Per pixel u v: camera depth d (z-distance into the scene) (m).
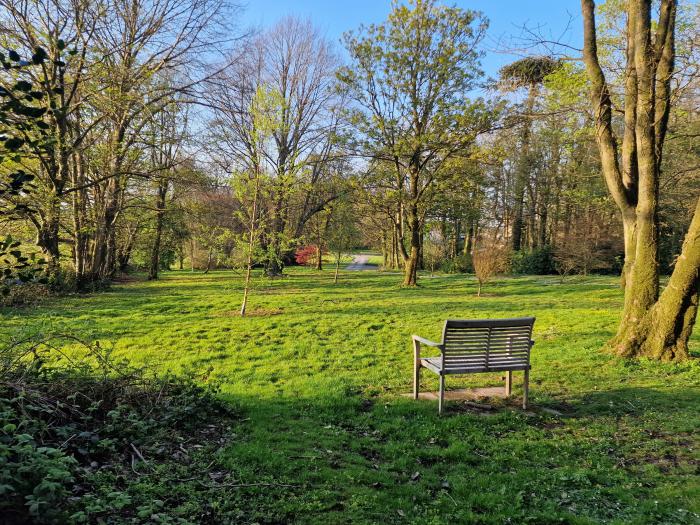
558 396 6.41
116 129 19.45
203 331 11.71
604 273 30.61
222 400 5.67
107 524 2.69
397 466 4.12
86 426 3.91
